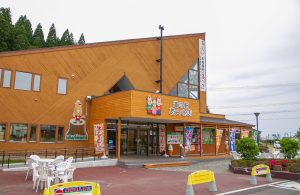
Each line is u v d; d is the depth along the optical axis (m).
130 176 14.18
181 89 29.19
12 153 18.66
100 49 23.64
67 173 11.15
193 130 26.36
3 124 18.59
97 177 13.60
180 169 17.91
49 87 20.67
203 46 32.19
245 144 17.69
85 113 22.23
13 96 19.06
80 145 21.67
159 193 10.02
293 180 13.80
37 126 19.88
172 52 29.09
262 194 10.35
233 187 11.53
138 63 25.98
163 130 25.03
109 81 23.80
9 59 19.09
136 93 18.84
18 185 10.91
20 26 54.94
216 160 24.83
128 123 23.09
